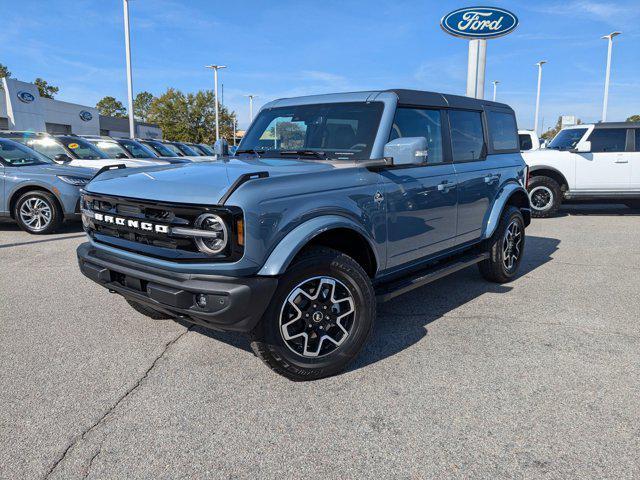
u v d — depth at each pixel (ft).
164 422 9.34
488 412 9.62
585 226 32.30
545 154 35.88
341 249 12.23
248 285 9.29
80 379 10.99
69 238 27.07
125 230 10.64
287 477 7.84
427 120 14.21
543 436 8.83
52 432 9.01
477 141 16.70
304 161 12.25
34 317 14.76
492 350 12.49
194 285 9.34
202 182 9.96
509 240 18.37
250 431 9.05
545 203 36.04
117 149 45.32
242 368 11.51
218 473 7.93
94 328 13.93
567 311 15.46
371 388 10.59
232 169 10.94
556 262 22.13
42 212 28.22
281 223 9.82
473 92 51.19
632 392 10.33
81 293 17.04
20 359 11.98
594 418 9.37
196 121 205.46
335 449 8.52
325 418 9.46
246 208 9.26
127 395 10.31
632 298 16.79
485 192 16.58
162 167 12.30
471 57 50.72
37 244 25.34
